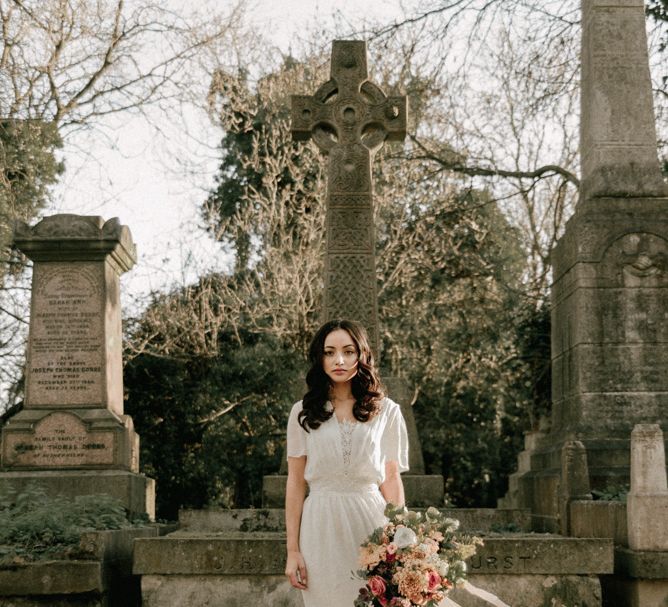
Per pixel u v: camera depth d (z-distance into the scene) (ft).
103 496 30.83
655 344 33.78
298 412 14.97
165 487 66.59
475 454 74.23
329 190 35.73
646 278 34.17
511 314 66.59
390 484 14.99
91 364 35.91
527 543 23.47
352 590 14.01
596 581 23.40
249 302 66.44
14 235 36.06
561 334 36.99
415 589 13.05
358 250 35.27
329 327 15.03
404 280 65.72
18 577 23.90
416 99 67.97
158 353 65.46
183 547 23.47
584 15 38.52
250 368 66.80
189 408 66.39
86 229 36.17
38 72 63.05
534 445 42.45
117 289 38.06
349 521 14.26
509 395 69.41
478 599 23.13
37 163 58.90
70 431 35.06
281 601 23.38
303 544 14.35
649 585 23.47
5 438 34.94
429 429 73.46
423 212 68.18
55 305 36.24
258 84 73.41
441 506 32.99
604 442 32.32
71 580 23.95
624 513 24.68
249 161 66.28
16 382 61.82
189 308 65.87
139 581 28.25
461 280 67.36
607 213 34.55
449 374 70.13
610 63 36.65
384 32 58.95
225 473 66.54
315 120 36.55
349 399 15.02
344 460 14.51
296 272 62.13
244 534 27.63
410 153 65.46
